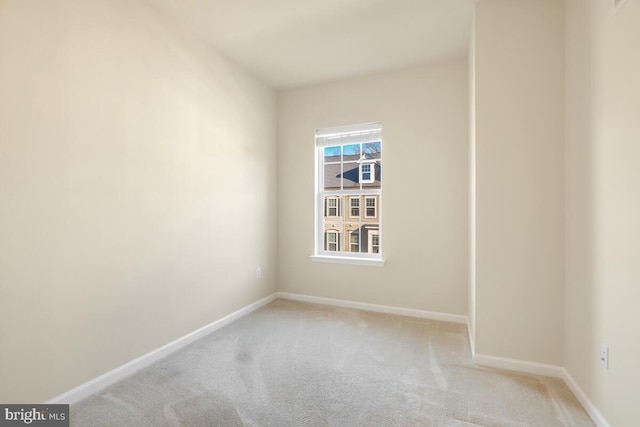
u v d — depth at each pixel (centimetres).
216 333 276
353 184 360
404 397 181
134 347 212
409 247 321
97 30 189
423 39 268
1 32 148
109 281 197
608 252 152
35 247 161
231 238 305
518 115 210
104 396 183
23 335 158
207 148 276
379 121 333
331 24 247
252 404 175
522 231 210
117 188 201
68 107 175
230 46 280
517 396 182
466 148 300
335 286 356
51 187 168
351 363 222
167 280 237
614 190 147
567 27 196
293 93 374
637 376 132
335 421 161
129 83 208
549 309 205
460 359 228
